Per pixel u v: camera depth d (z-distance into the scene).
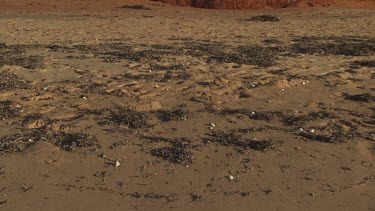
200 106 8.55
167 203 5.83
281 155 6.78
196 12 29.61
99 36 17.55
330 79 10.46
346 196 5.97
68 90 9.38
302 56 13.21
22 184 6.16
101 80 10.16
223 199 5.90
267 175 6.35
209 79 10.33
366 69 11.62
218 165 6.54
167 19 24.34
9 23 21.58
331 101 8.96
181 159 6.66
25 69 11.20
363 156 6.79
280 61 12.38
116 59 12.41
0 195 5.96
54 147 6.91
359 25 22.23
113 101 8.74
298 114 8.19
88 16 25.80
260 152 6.84
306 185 6.16
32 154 6.73
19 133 7.34
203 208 5.76
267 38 17.39
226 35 18.19
